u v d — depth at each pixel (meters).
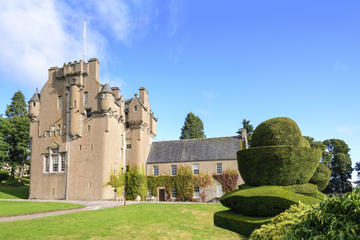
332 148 62.06
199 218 22.09
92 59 40.47
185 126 77.38
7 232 13.55
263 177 16.00
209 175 41.59
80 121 38.75
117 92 44.81
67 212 22.36
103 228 15.70
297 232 5.49
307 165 16.14
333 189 58.50
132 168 42.97
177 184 42.41
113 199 37.19
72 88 39.22
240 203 14.75
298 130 17.53
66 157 38.31
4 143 49.22
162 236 15.05
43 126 41.09
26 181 56.78
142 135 45.25
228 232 14.91
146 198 43.09
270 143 16.92
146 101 49.50
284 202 13.12
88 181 36.50
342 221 4.77
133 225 17.12
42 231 14.17
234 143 43.81
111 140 38.41
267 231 7.32
